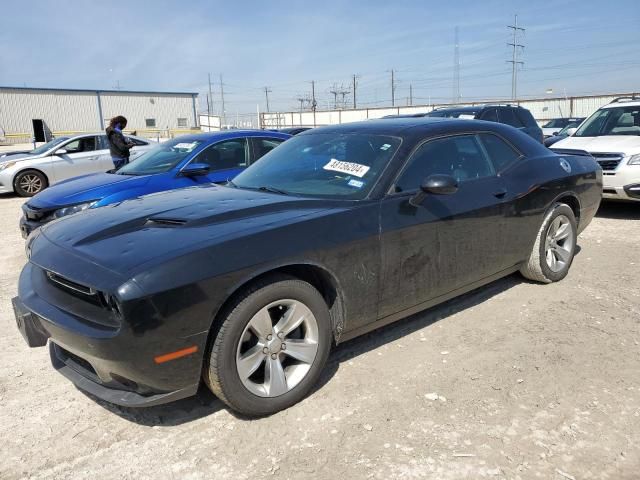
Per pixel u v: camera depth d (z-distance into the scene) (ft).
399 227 10.84
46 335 9.55
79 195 19.63
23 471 8.21
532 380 10.43
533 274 15.25
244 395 8.99
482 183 13.04
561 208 15.35
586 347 11.78
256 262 8.82
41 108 150.61
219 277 8.43
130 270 8.14
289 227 9.52
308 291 9.59
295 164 12.97
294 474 7.97
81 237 9.71
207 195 11.93
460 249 12.25
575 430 8.80
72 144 42.27
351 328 10.59
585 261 18.24
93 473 8.14
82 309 8.67
